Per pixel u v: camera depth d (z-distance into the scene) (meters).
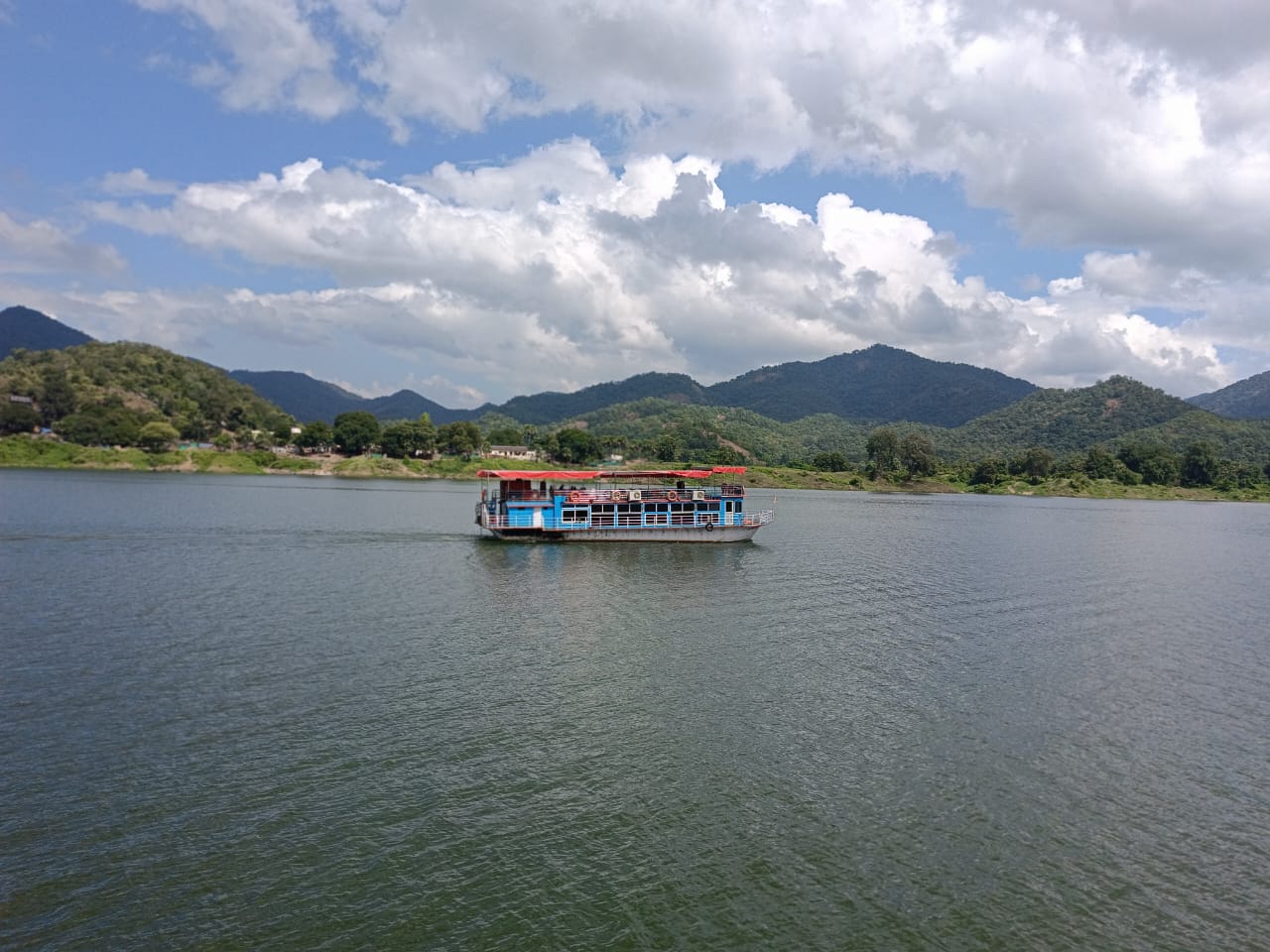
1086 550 110.50
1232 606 71.31
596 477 105.12
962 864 26.97
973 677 46.19
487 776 31.58
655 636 53.16
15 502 127.19
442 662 45.59
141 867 25.11
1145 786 32.97
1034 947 23.05
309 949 21.86
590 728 36.62
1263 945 23.58
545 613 58.88
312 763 32.25
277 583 67.00
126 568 71.94
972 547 109.31
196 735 34.56
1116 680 46.62
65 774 30.72
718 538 102.81
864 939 23.06
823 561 89.94
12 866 24.88
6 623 51.50
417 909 23.61
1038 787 32.53
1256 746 37.53
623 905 24.09
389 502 154.38
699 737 36.06
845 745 35.84
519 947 22.19
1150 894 25.75
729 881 25.48
